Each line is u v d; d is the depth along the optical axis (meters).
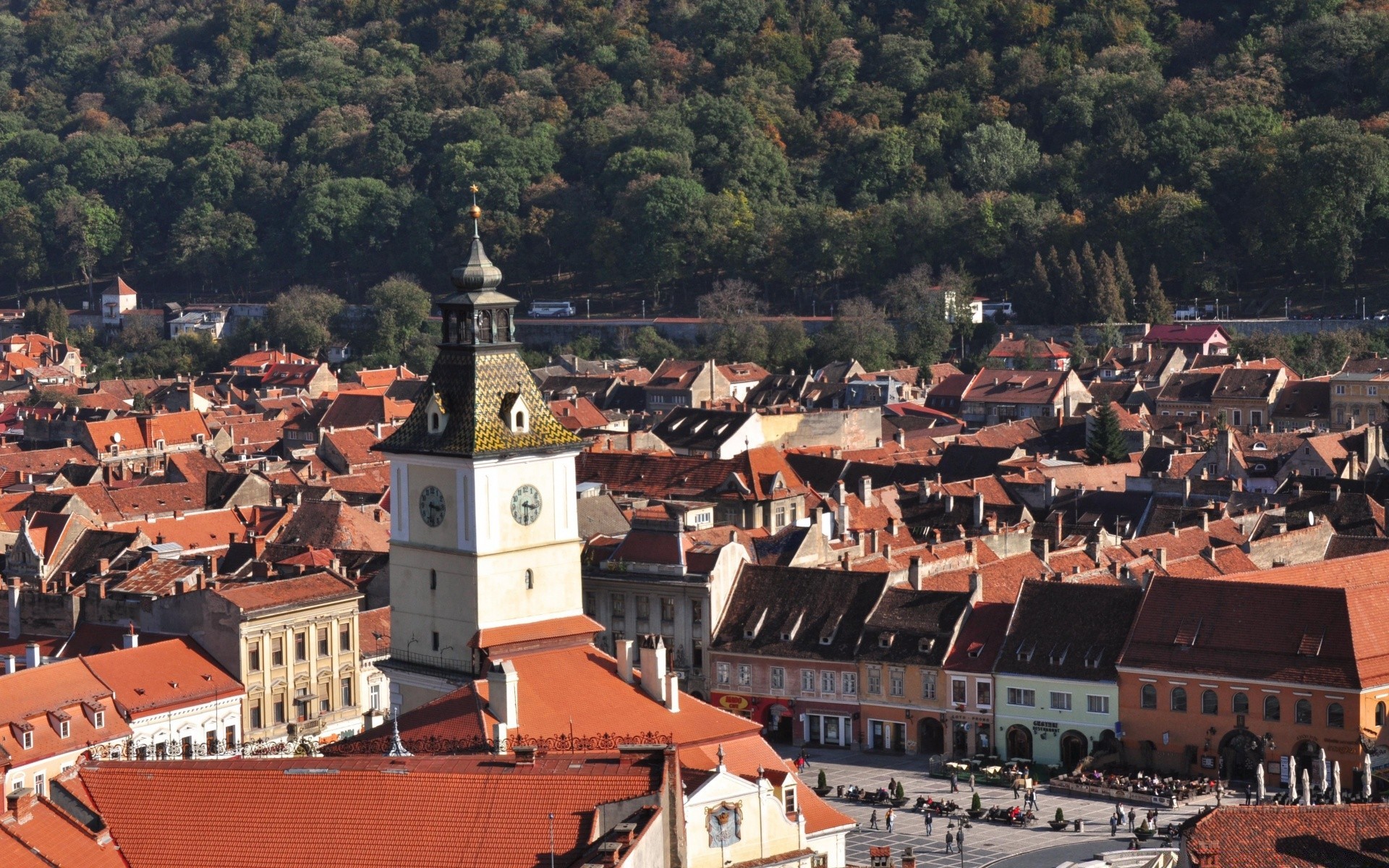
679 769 150.62
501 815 140.75
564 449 197.25
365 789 145.25
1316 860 173.12
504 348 198.12
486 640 192.38
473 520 193.00
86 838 145.25
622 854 133.50
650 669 185.62
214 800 147.12
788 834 161.25
